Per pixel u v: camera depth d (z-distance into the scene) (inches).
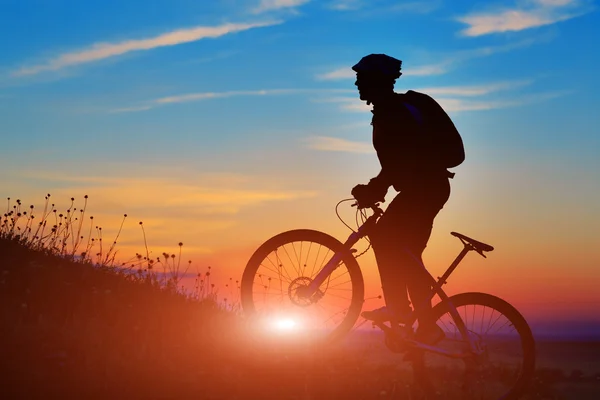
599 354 2224.4
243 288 222.2
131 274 311.7
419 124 210.1
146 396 170.1
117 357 192.7
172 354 212.4
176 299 299.1
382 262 216.1
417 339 216.1
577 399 314.8
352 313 218.8
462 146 213.3
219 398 182.4
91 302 236.7
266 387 200.4
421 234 214.8
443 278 217.5
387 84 215.9
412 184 211.0
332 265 219.0
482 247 218.4
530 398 271.1
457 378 238.8
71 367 172.2
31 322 199.2
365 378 231.8
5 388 153.9
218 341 233.3
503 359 215.6
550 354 2112.5
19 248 291.1
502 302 217.3
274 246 223.1
